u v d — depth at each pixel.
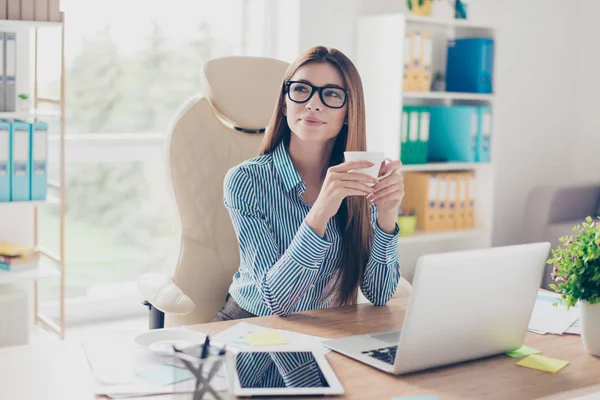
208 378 1.04
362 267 1.86
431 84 3.90
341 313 1.69
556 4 4.58
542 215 4.03
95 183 3.69
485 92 3.76
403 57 3.46
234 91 2.36
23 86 3.21
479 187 3.85
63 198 3.01
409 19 3.44
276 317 1.62
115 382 1.20
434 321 1.27
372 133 3.61
